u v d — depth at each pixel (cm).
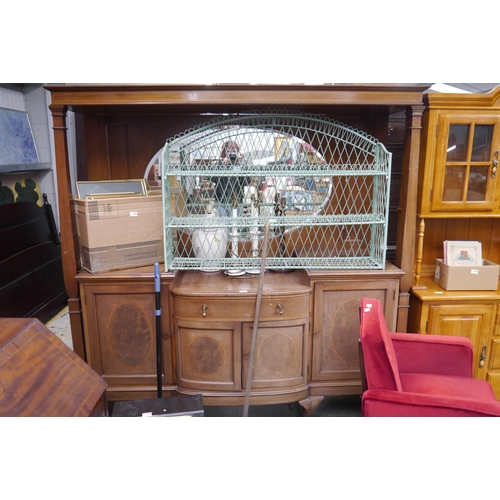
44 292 344
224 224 212
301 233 245
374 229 228
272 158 229
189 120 234
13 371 125
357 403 236
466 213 218
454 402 150
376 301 172
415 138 201
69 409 133
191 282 214
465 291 224
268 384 209
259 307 196
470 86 285
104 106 203
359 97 193
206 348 206
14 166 330
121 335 210
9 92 363
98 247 203
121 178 240
